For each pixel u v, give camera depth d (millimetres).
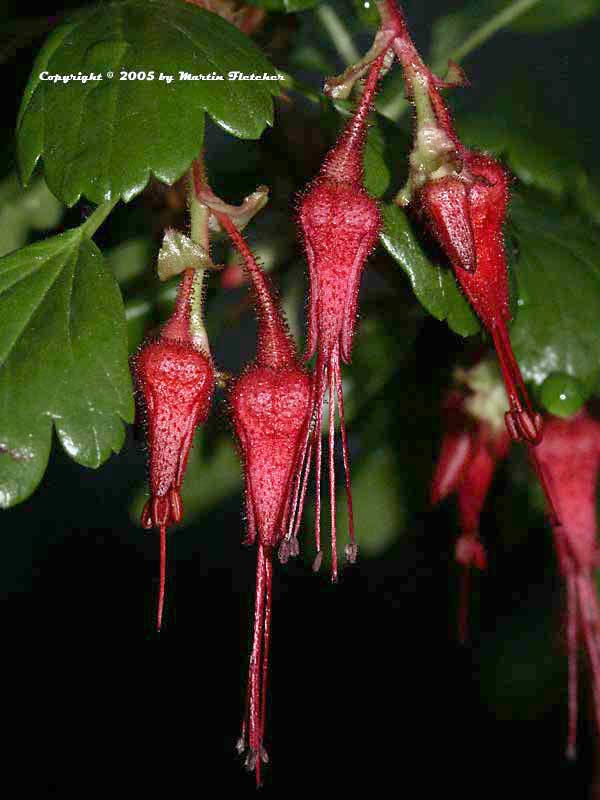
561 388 99
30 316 81
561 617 119
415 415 124
